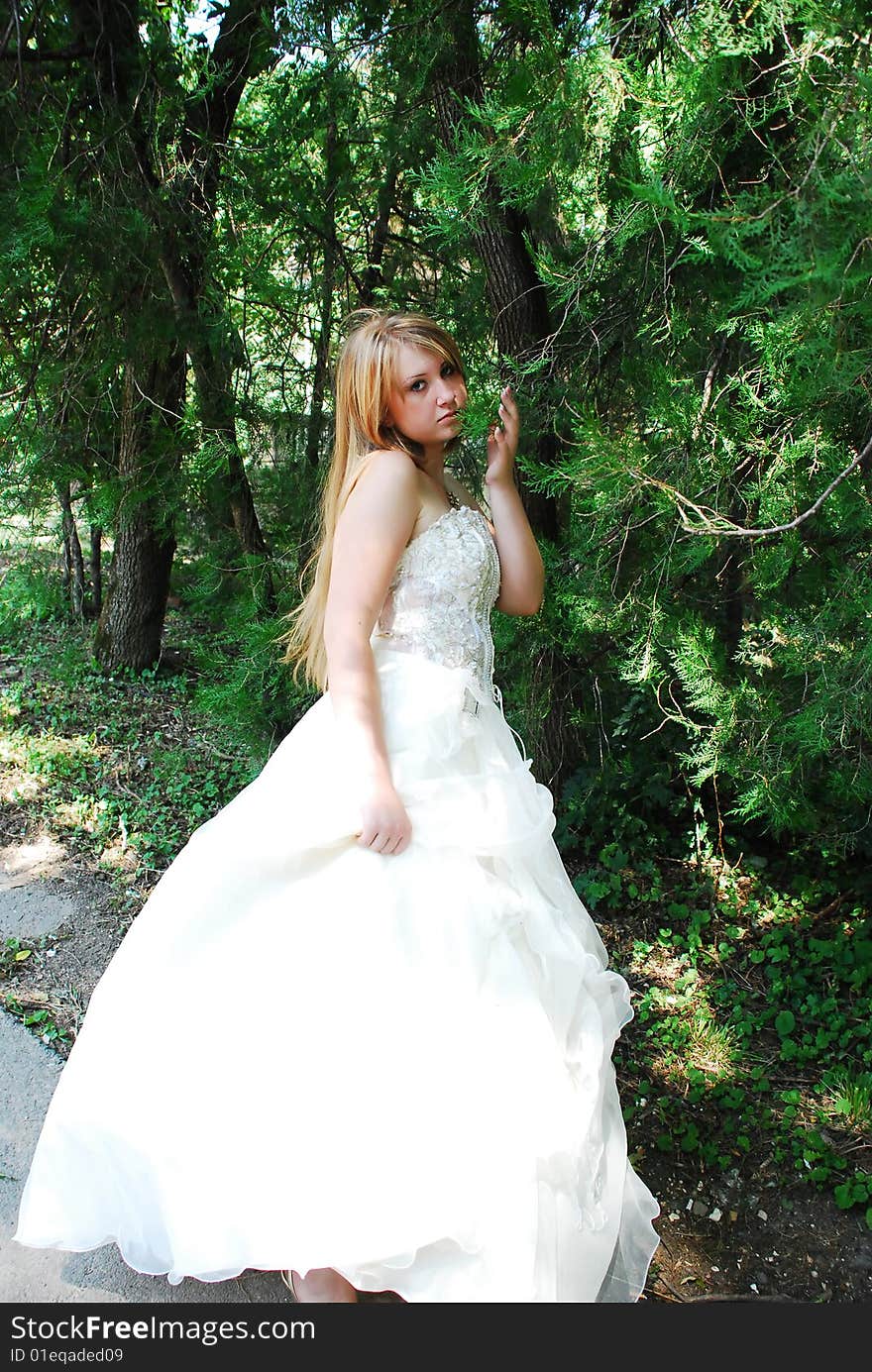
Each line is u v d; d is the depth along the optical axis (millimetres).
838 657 2273
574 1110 1721
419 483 1836
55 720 4922
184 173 3301
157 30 3234
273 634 3523
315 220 3834
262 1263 1611
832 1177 2377
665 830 3793
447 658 1854
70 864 3617
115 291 3221
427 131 3236
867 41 1276
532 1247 1564
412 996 1647
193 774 4410
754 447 2121
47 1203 1814
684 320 2230
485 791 1839
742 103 1699
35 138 2883
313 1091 1629
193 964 1773
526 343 3027
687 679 2605
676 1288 2072
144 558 5422
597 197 2072
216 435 3557
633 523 2291
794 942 3268
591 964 1935
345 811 1742
